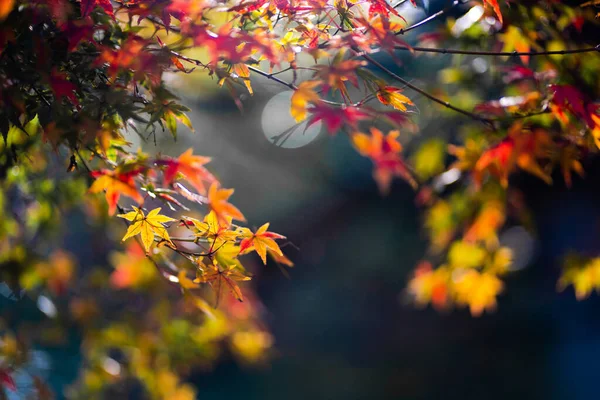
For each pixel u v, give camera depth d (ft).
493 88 8.05
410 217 30.76
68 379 12.28
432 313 31.32
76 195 7.64
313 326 31.68
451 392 26.30
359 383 27.58
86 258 11.53
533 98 6.03
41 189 7.11
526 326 29.27
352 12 4.73
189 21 3.88
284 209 29.60
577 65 6.40
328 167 28.30
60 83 3.87
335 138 26.78
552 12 6.15
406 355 29.81
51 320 9.48
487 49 7.48
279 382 28.14
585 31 7.07
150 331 10.24
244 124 18.63
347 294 32.50
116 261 9.90
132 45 3.98
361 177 29.30
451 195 9.77
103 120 4.28
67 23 3.85
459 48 7.63
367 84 4.52
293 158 26.53
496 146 6.03
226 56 4.06
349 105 4.47
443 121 9.53
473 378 27.22
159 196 4.60
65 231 9.64
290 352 30.60
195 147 16.22
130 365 9.87
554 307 29.09
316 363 29.40
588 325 28.07
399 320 31.45
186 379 27.91
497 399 25.27
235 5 4.18
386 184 6.72
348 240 31.63
